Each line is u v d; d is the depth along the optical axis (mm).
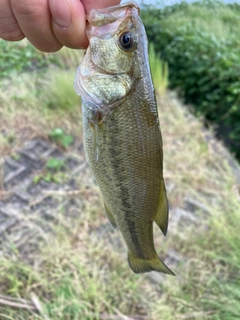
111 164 144
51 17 119
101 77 137
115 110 139
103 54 134
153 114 140
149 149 143
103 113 139
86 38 131
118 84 136
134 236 164
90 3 130
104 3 133
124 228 161
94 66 136
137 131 140
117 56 135
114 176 146
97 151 141
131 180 147
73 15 119
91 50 133
